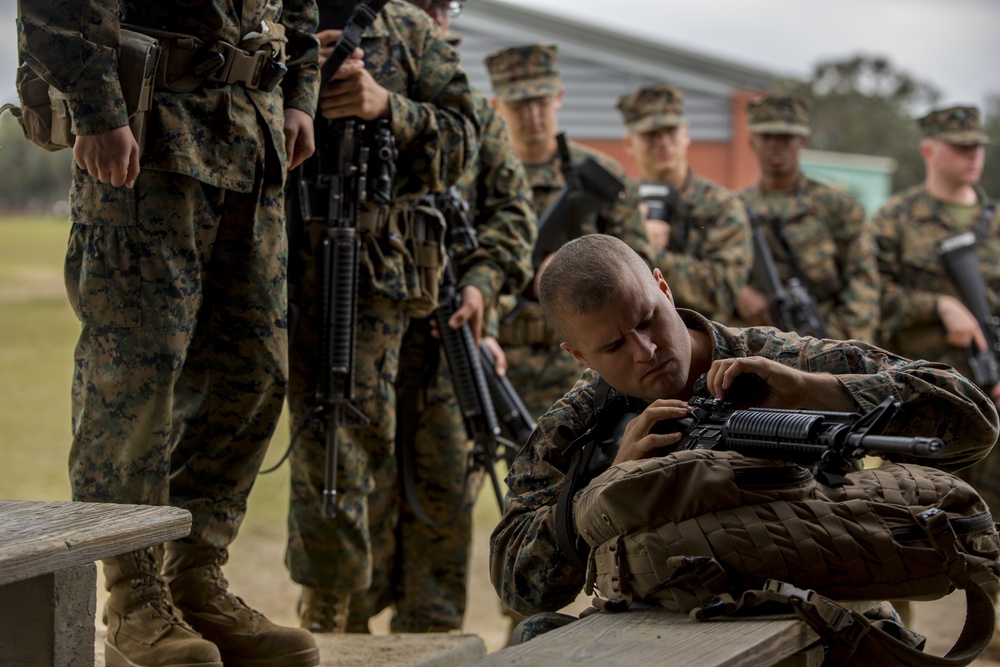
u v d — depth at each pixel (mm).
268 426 2799
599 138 15336
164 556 2746
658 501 1896
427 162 3494
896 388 2043
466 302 4012
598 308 2029
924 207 6402
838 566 1864
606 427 2197
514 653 1789
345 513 3514
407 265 3529
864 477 1989
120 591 2582
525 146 5250
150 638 2535
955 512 1940
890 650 1854
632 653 1735
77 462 2551
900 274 6395
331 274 3326
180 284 2531
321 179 3338
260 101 2676
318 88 2982
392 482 4094
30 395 10688
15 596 1961
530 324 4980
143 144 2465
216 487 2754
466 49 14508
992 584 1947
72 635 1977
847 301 6152
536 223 4863
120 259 2496
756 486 1893
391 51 3514
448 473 4066
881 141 32656
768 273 6051
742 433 1896
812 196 6266
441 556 4141
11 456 7773
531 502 2256
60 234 42656
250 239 2684
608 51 15281
